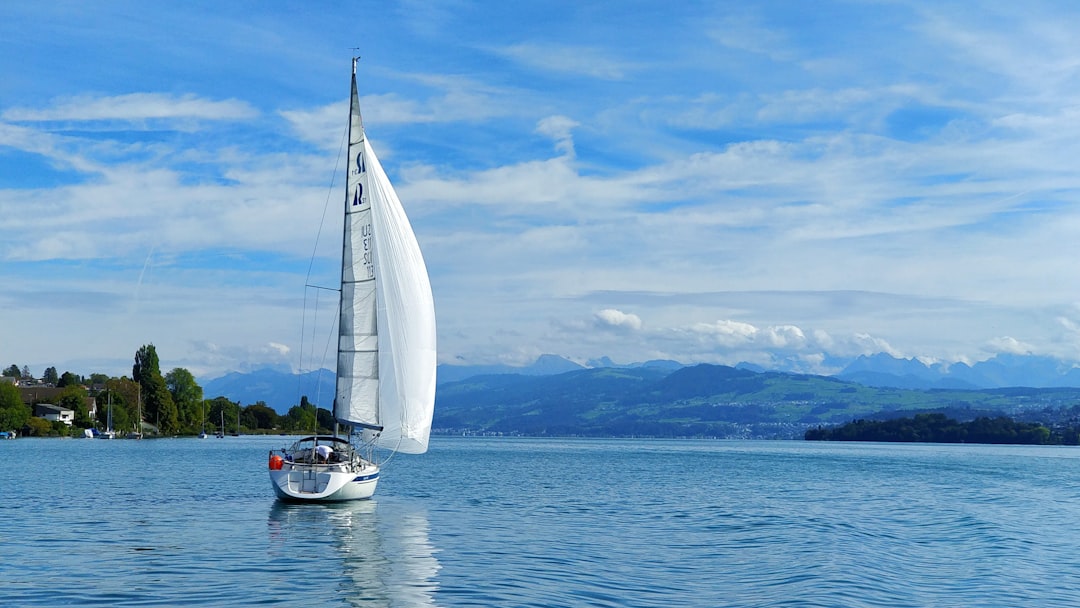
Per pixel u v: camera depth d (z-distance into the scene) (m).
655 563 32.75
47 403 199.88
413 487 68.25
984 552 37.00
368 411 49.00
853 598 26.97
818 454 179.88
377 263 49.69
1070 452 199.38
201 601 25.25
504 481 77.44
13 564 30.66
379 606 24.91
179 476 73.69
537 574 30.05
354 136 49.88
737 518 48.16
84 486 62.44
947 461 138.50
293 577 28.97
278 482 47.75
